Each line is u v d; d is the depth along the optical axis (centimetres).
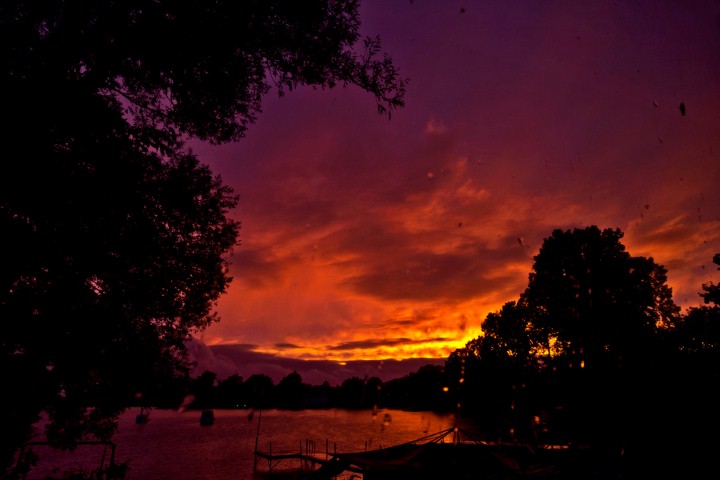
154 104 750
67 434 812
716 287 2133
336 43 719
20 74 494
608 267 2647
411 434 5109
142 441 5006
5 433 615
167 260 823
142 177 704
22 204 525
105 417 843
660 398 1661
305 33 707
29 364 602
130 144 652
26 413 631
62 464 3039
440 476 962
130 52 580
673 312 2552
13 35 469
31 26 495
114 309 714
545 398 2575
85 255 617
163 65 624
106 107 580
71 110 522
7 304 549
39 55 500
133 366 774
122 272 711
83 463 3166
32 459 738
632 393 1811
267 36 684
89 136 579
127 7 551
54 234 571
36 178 510
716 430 1350
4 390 576
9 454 632
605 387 2020
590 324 2505
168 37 586
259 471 2942
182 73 656
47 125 511
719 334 1992
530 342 2995
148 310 813
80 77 556
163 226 800
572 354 2552
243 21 620
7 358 582
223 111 772
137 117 744
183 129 789
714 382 1656
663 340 2152
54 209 550
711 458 1210
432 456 1104
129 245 686
